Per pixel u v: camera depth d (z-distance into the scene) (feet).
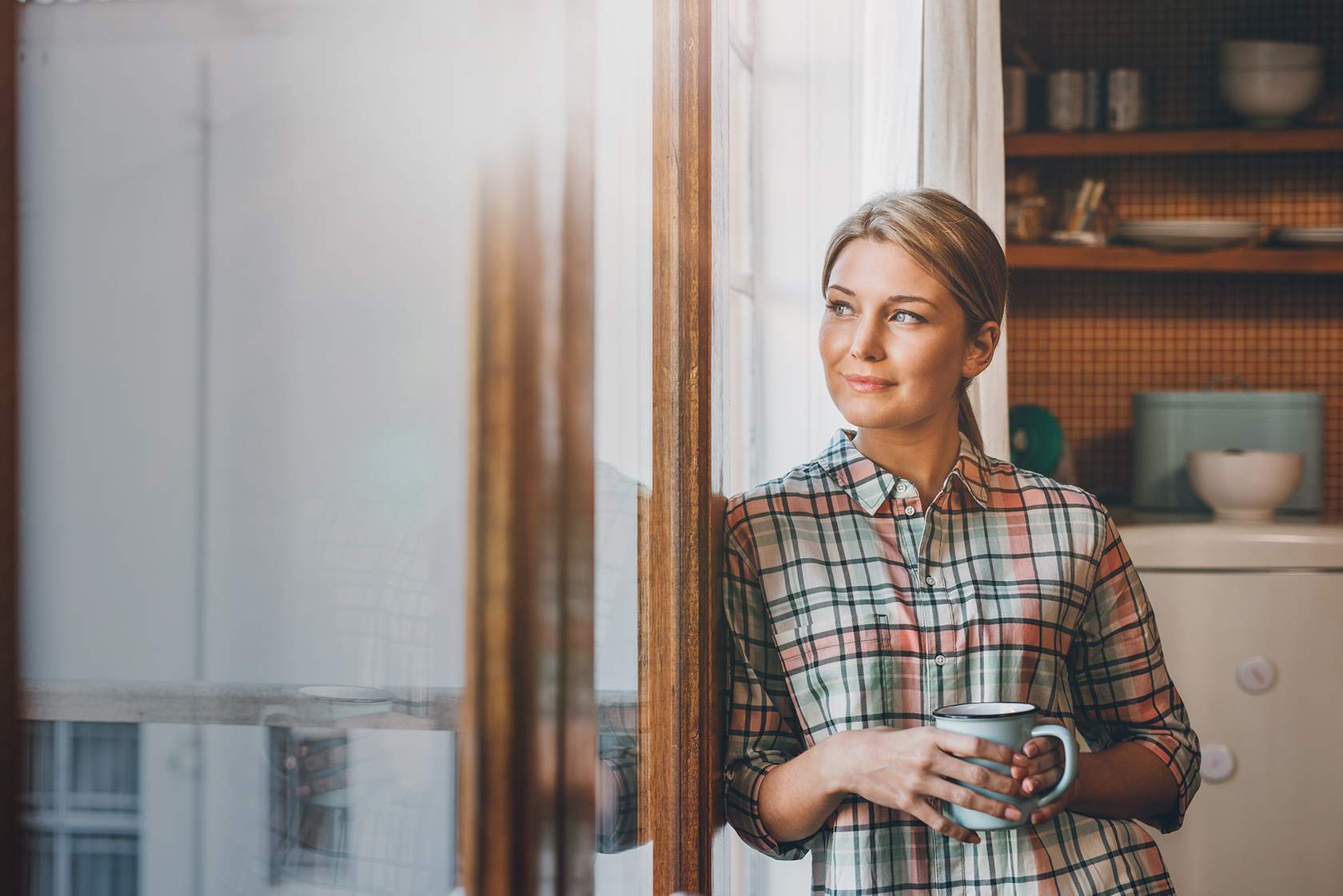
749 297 4.48
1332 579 6.15
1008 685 2.58
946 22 4.04
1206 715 6.22
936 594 2.61
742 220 4.39
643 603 1.92
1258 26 7.63
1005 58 7.38
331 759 0.66
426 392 0.78
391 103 0.72
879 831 2.49
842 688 2.55
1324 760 6.14
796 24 4.55
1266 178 7.61
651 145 1.94
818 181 4.55
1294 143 7.03
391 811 0.74
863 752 2.35
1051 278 7.81
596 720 1.52
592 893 1.09
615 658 1.66
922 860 2.50
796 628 2.60
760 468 4.59
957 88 4.07
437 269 0.79
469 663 0.86
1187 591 6.22
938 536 2.65
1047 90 7.26
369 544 0.71
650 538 1.99
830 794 2.41
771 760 2.63
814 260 4.56
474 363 0.85
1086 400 7.80
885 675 2.55
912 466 2.69
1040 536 2.70
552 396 0.98
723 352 2.65
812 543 2.65
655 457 2.05
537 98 0.93
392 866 0.74
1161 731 2.80
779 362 4.59
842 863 2.49
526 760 0.94
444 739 0.82
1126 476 7.75
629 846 1.80
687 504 2.31
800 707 2.60
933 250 2.53
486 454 0.87
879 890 2.47
